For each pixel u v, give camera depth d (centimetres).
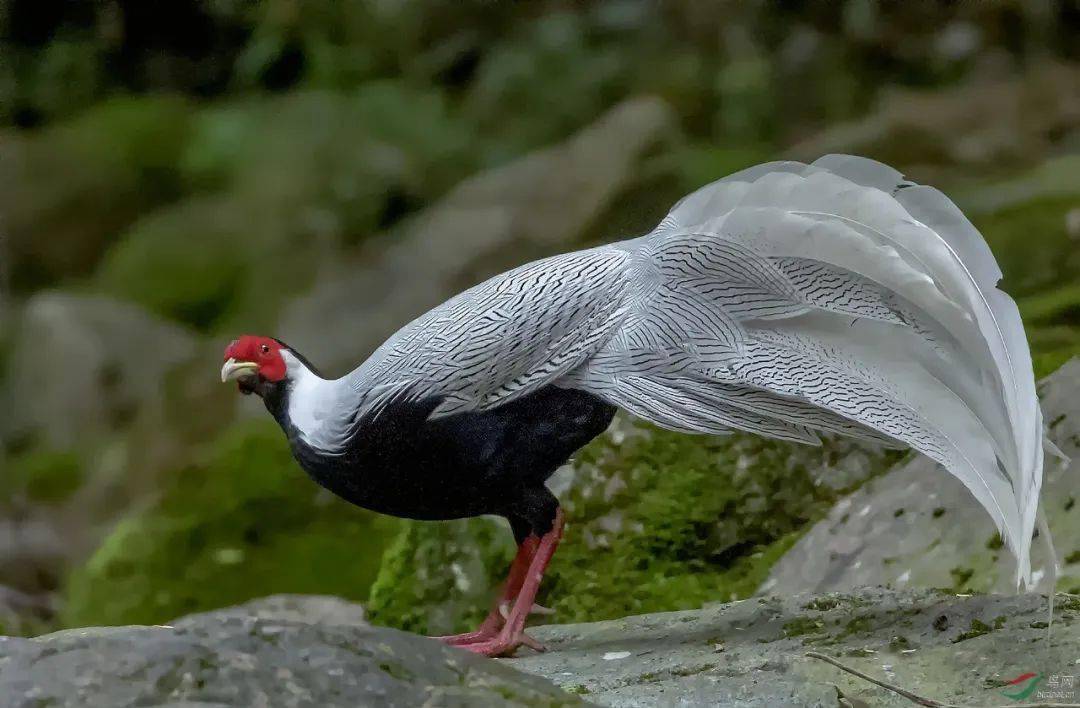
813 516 968
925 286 622
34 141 2614
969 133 2070
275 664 504
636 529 977
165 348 2177
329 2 2588
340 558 1199
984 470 623
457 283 2055
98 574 1206
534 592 733
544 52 2473
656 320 692
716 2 2431
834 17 2436
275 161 2452
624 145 2169
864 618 712
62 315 2184
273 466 1245
